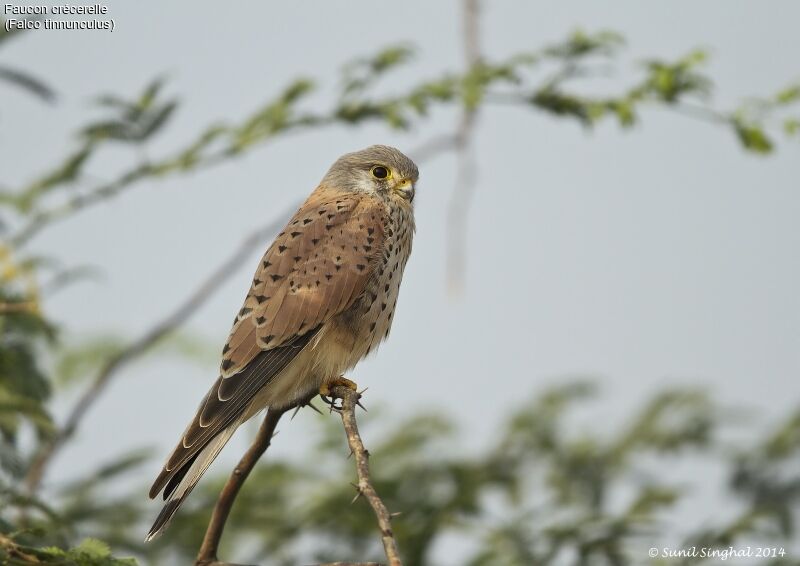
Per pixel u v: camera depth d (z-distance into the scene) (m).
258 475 11.42
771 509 10.59
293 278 10.05
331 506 11.02
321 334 9.95
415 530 10.84
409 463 11.73
